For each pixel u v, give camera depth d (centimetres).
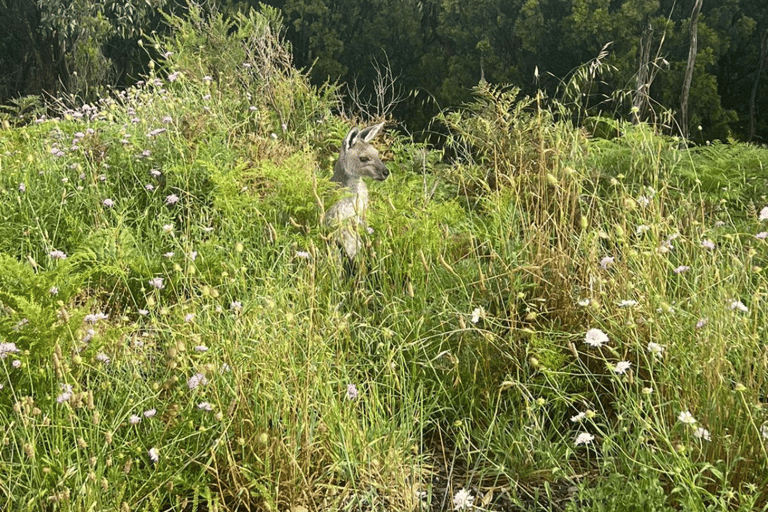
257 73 940
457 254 548
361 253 516
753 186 691
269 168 613
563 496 377
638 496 331
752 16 3591
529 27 3369
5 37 3281
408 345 447
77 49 3064
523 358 441
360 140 607
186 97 820
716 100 3192
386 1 3791
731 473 354
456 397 434
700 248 482
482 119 705
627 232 488
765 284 427
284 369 396
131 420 354
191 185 653
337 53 3794
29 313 380
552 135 648
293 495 356
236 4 3694
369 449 379
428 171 767
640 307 421
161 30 3219
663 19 3195
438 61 3712
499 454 399
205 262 513
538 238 487
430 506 368
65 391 361
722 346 362
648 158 664
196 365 378
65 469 337
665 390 399
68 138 737
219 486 354
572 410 434
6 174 652
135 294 530
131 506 339
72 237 580
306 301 468
